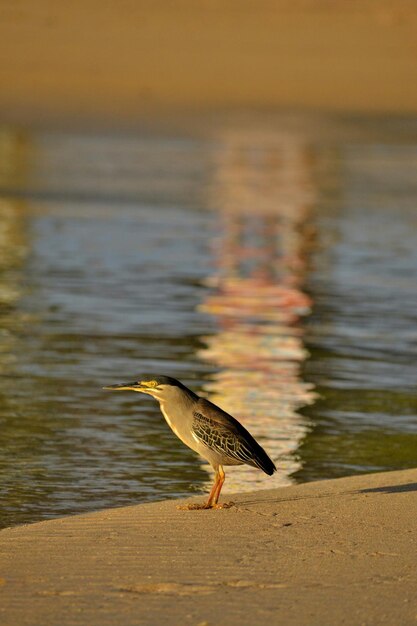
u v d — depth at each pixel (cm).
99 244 2695
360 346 1772
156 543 825
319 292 2223
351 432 1301
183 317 1941
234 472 1150
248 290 2220
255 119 6194
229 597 708
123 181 4016
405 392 1495
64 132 5531
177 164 4653
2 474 1122
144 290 2169
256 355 1686
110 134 5578
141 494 1070
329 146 5531
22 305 1986
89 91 6506
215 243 2808
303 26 8175
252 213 3403
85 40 7456
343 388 1509
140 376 1530
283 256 2658
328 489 1016
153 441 1252
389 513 909
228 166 4662
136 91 6588
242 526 871
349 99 6775
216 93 6681
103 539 837
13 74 6669
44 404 1384
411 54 7719
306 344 1770
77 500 1048
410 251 2792
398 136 5966
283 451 1220
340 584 731
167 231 2964
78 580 742
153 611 686
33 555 798
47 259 2459
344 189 4125
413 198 3938
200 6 8462
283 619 673
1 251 2528
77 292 2120
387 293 2236
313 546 815
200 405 926
